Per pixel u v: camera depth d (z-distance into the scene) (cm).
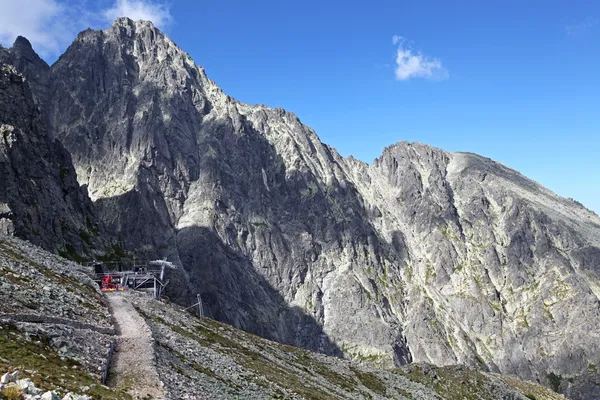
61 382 3275
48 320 4950
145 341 5741
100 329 5791
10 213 18475
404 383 15125
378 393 12875
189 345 7338
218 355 7669
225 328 12194
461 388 16925
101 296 8288
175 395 4288
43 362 3578
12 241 8625
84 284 8350
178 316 9794
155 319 8350
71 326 5191
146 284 12500
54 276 7388
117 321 6888
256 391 6431
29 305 5141
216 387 5578
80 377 3616
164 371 4941
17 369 3158
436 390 16300
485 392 17188
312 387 9494
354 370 14350
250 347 10825
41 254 8925
